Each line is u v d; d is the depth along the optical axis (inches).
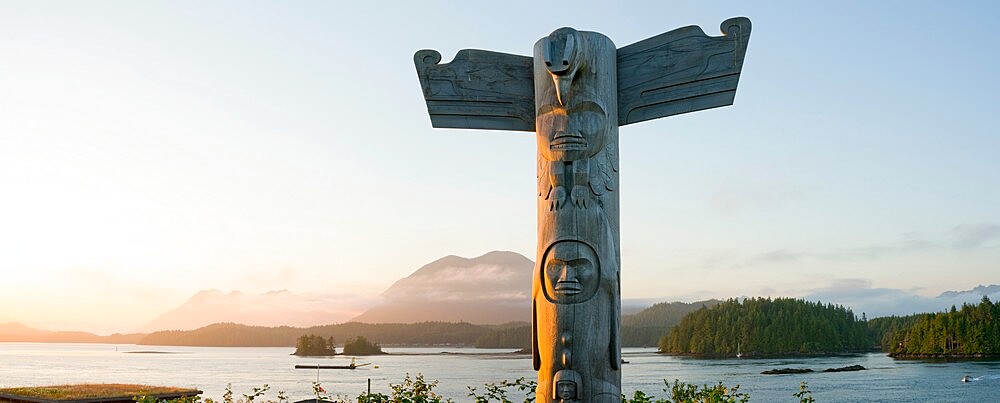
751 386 2220.7
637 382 2212.1
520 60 261.3
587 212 230.1
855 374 2800.2
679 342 5393.7
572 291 226.1
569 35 229.3
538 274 233.3
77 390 553.0
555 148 234.5
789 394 1948.8
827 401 1777.8
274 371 4045.3
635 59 250.8
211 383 2714.1
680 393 336.5
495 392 362.6
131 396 508.7
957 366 3275.1
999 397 1892.2
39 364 5068.9
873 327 6102.4
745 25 240.4
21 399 524.4
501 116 260.1
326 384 2615.7
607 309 227.6
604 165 235.8
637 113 249.8
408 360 6063.0
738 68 239.1
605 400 222.8
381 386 2472.9
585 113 235.5
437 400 350.0
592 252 228.1
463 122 261.0
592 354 224.5
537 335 233.0
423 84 262.2
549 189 236.1
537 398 232.1
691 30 246.5
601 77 238.8
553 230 230.7
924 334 4306.1
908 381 2438.5
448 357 7160.4
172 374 3624.5
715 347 5039.4
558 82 232.4
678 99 245.1
